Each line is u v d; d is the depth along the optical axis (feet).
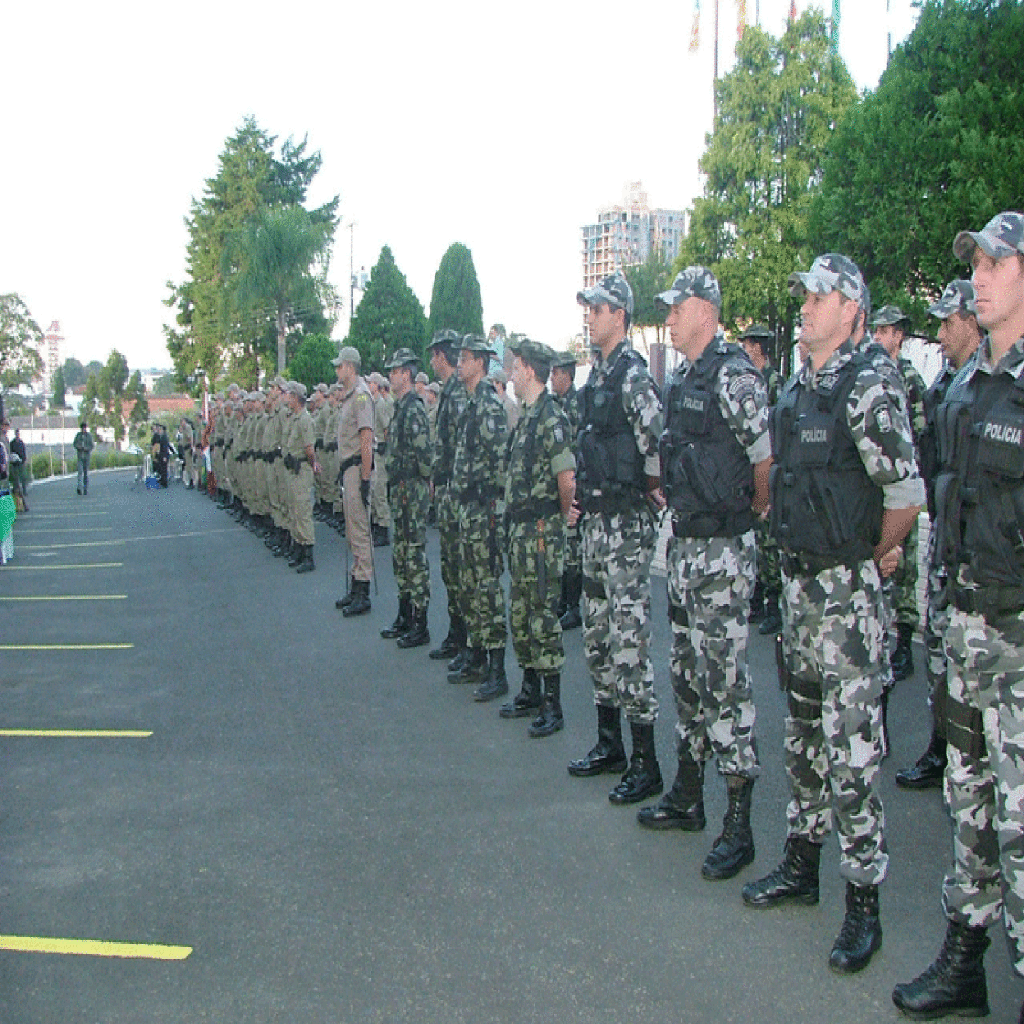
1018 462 8.54
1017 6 37.19
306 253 142.82
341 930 11.10
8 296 245.65
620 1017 9.43
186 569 38.01
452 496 21.36
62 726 18.58
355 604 28.25
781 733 17.39
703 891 11.96
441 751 16.94
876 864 10.39
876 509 10.32
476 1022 9.36
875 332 18.02
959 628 9.22
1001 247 8.69
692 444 12.37
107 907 11.69
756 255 79.10
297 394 35.29
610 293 14.49
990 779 9.27
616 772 15.83
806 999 9.74
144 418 312.09
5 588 34.50
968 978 9.43
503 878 12.30
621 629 14.44
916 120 40.04
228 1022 9.44
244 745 17.34
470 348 19.89
